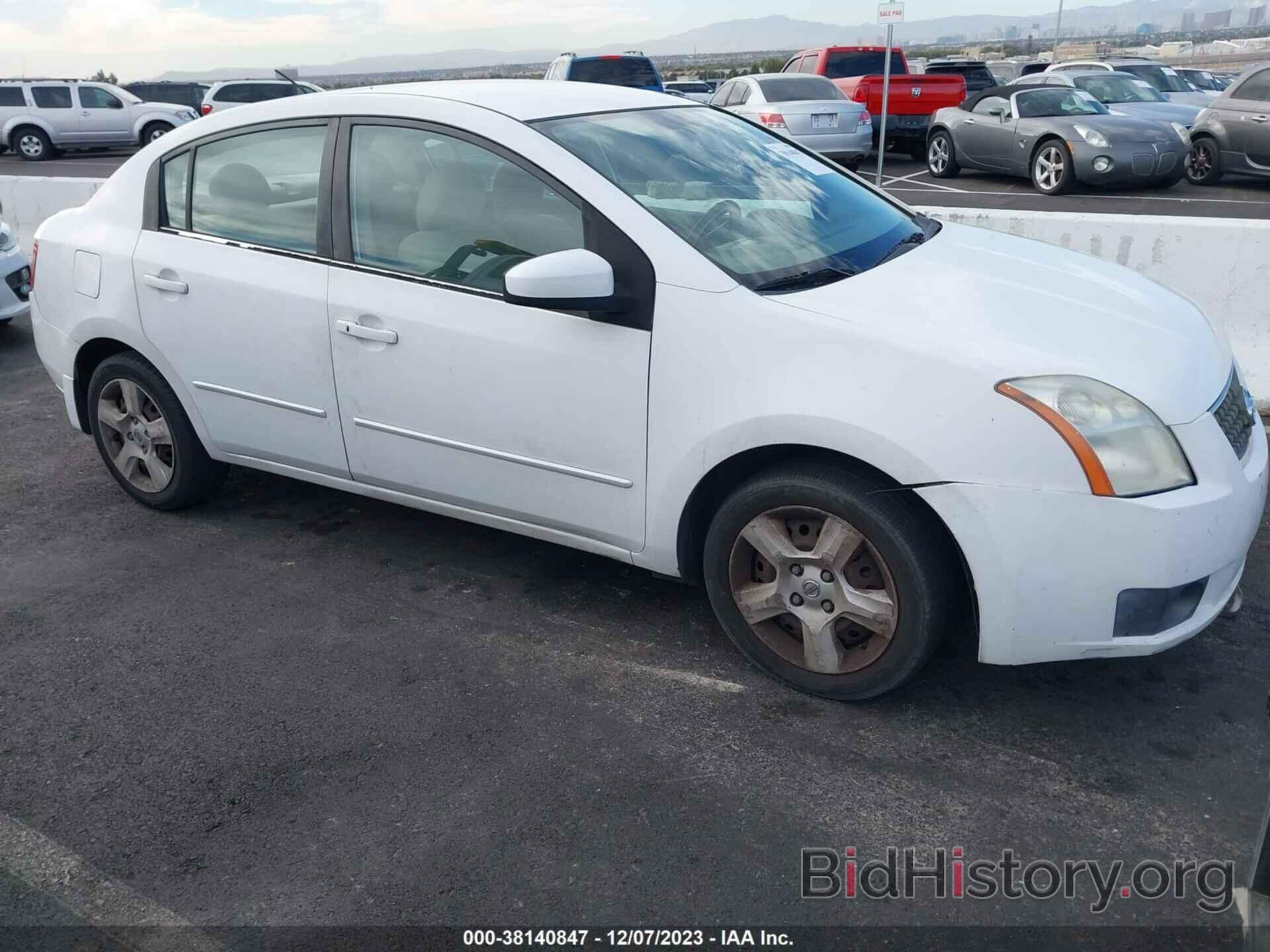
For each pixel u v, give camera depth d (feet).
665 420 9.72
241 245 12.36
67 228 14.08
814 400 8.86
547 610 11.75
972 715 9.61
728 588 10.09
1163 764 8.87
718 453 9.47
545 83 12.56
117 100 76.13
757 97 51.19
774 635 10.11
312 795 8.81
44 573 12.95
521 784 8.86
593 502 10.52
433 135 11.03
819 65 61.36
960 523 8.54
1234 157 43.42
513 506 11.10
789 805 8.52
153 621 11.73
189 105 89.56
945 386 8.53
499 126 10.71
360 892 7.77
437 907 7.61
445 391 10.93
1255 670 10.16
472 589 12.28
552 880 7.82
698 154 11.43
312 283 11.68
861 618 9.37
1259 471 9.20
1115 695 9.84
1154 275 17.63
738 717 9.70
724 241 10.02
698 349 9.45
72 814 8.69
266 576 12.72
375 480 12.10
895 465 8.64
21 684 10.58
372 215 11.36
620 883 7.77
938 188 47.42
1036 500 8.36
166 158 13.19
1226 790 8.54
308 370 11.93
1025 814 8.34
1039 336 8.98
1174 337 9.53
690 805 8.55
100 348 14.24
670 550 10.28
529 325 10.31
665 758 9.15
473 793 8.77
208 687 10.44
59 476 16.08
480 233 10.69
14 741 9.67
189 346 12.85
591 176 10.18
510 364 10.44
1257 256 16.92
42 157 75.46
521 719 9.77
